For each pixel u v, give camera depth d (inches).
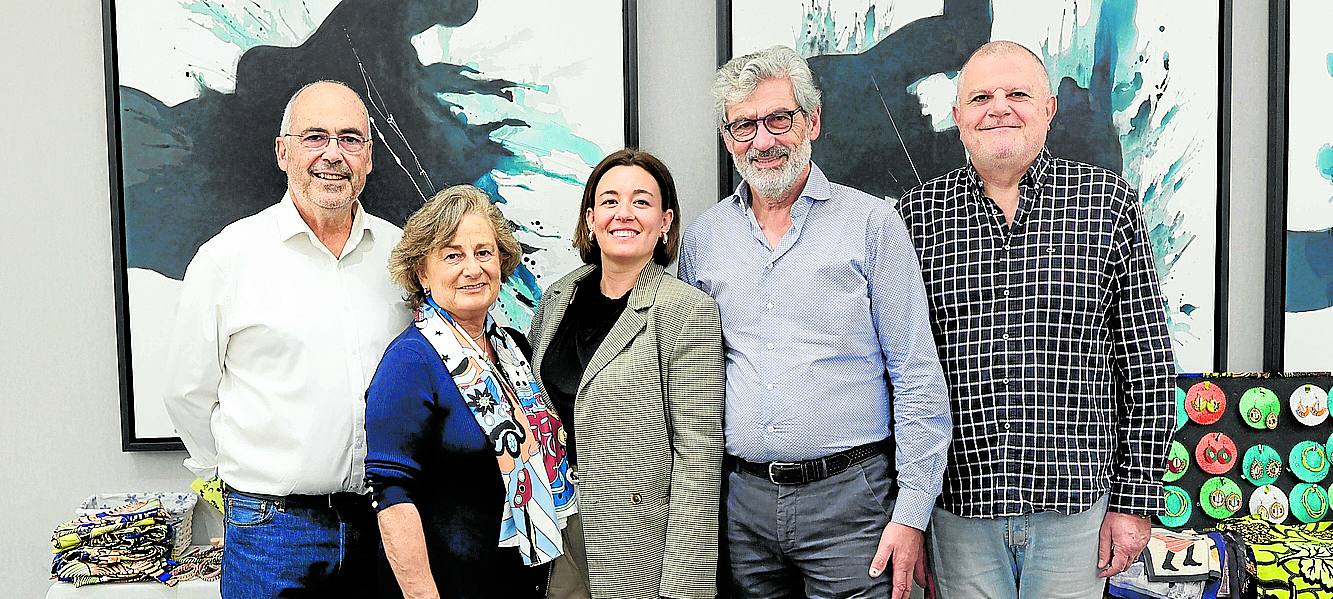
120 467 85.7
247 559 70.1
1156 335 72.1
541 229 86.6
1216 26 88.7
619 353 69.4
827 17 86.7
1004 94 71.7
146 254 83.2
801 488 69.7
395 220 85.0
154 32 82.0
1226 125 89.0
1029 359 72.3
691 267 75.6
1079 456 72.1
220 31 82.5
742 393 70.2
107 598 76.6
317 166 69.7
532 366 73.4
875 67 87.3
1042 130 73.3
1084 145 89.2
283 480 69.5
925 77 87.4
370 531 72.4
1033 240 72.7
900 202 77.8
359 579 72.1
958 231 74.4
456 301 65.1
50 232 84.0
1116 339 73.5
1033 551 73.5
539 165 86.0
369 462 62.8
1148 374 72.1
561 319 74.0
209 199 83.4
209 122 83.0
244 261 70.8
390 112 84.5
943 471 70.3
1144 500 72.2
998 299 72.9
